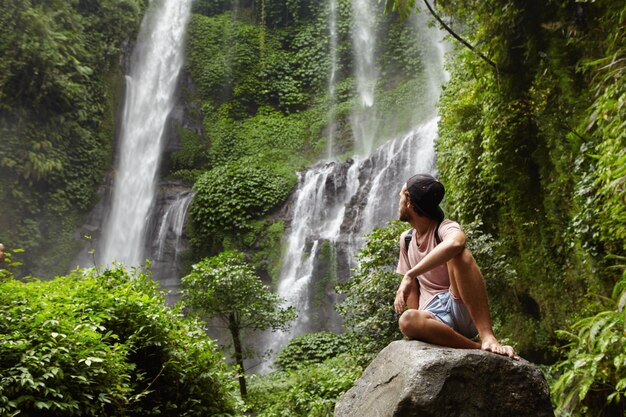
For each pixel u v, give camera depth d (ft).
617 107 17.28
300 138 76.95
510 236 28.76
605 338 16.12
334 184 64.90
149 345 19.67
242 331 54.29
